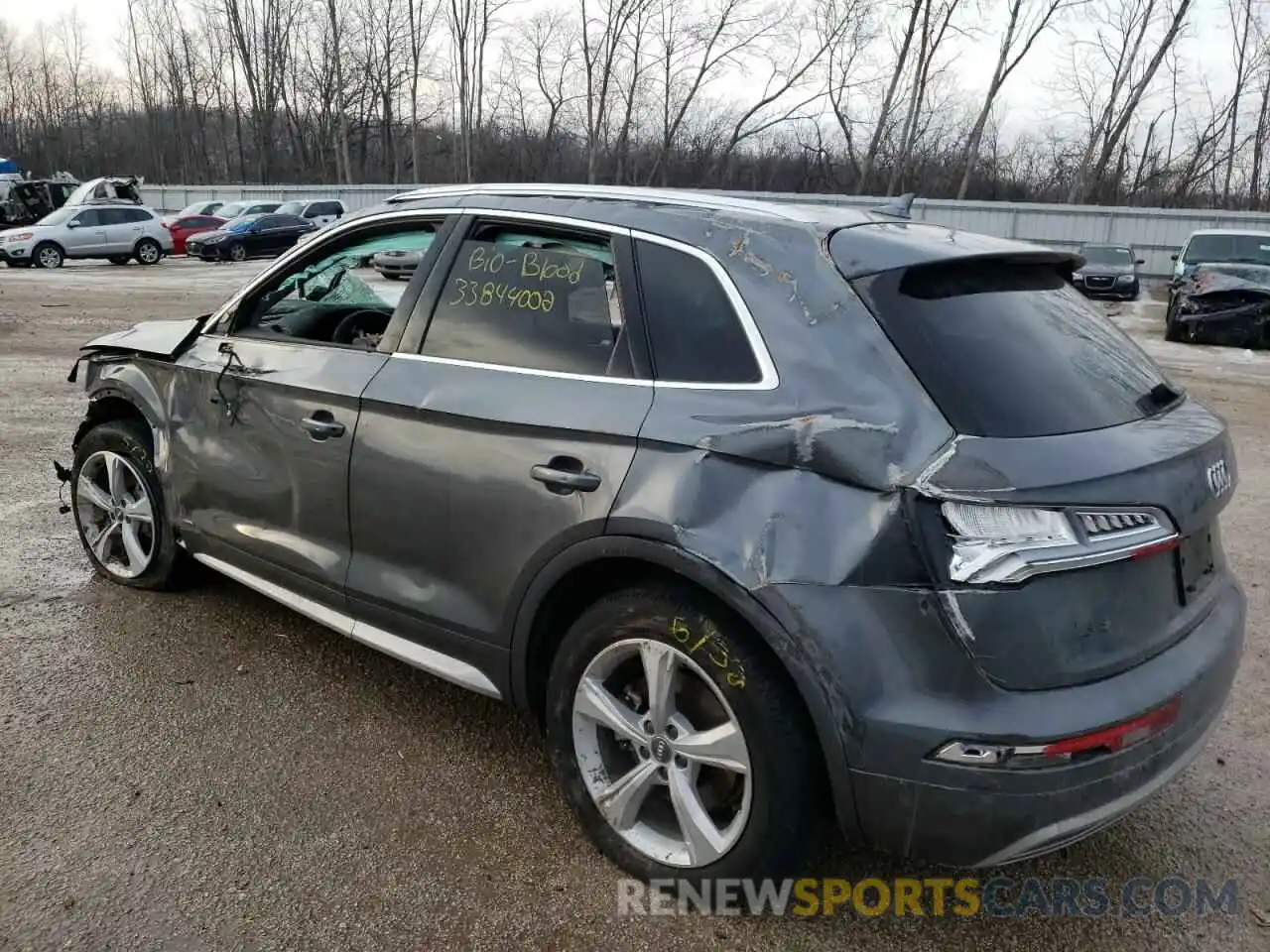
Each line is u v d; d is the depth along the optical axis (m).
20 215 31.61
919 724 2.12
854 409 2.24
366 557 3.23
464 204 3.21
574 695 2.71
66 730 3.30
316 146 55.94
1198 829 3.02
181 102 57.31
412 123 50.41
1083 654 2.17
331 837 2.81
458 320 3.06
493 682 2.94
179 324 4.23
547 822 2.93
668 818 2.73
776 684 2.31
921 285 2.46
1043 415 2.27
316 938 2.43
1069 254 2.82
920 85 39.19
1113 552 2.17
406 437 3.01
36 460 6.54
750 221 2.64
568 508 2.59
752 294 2.49
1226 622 2.60
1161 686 2.26
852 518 2.19
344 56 51.47
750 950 2.46
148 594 4.42
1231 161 39.84
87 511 4.53
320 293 3.91
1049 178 41.62
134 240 26.36
